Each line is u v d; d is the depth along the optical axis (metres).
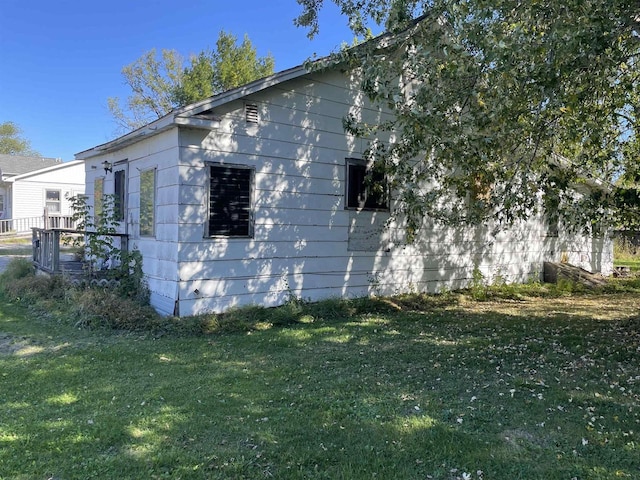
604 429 3.43
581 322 7.67
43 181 23.98
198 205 7.13
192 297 7.11
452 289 10.80
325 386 4.35
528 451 3.08
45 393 4.11
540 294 11.13
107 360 5.14
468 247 11.16
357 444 3.17
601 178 7.38
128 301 7.36
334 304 8.17
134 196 8.68
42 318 7.15
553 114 5.62
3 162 25.22
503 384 4.44
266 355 5.48
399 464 2.91
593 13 4.46
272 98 7.80
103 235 8.78
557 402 3.97
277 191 7.94
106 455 2.99
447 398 4.05
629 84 5.81
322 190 8.52
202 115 6.97
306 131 8.24
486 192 7.07
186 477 2.74
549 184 5.93
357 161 8.95
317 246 8.48
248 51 26.86
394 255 9.66
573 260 14.09
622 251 19.25
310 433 3.33
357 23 7.02
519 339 6.34
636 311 8.87
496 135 5.55
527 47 4.70
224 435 3.29
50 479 2.70
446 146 5.72
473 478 2.75
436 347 5.88
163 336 6.33
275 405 3.87
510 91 5.27
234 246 7.50
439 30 5.77
